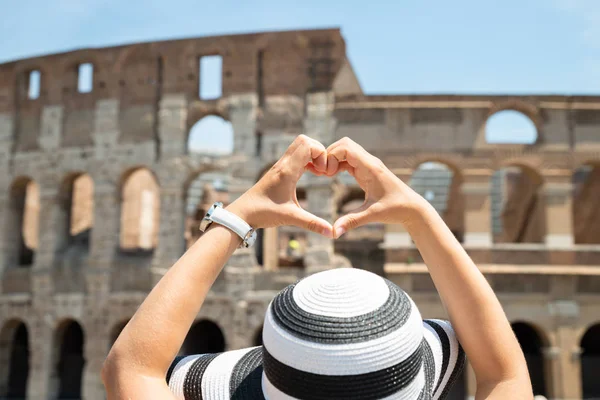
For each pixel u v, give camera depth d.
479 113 35.09
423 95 35.31
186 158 36.47
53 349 37.50
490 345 2.96
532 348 40.62
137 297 35.88
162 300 2.83
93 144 38.41
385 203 3.13
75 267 37.72
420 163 35.09
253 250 35.16
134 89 38.06
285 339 2.63
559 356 33.12
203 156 36.44
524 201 40.78
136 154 37.41
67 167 38.84
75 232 43.91
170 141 36.91
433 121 35.19
